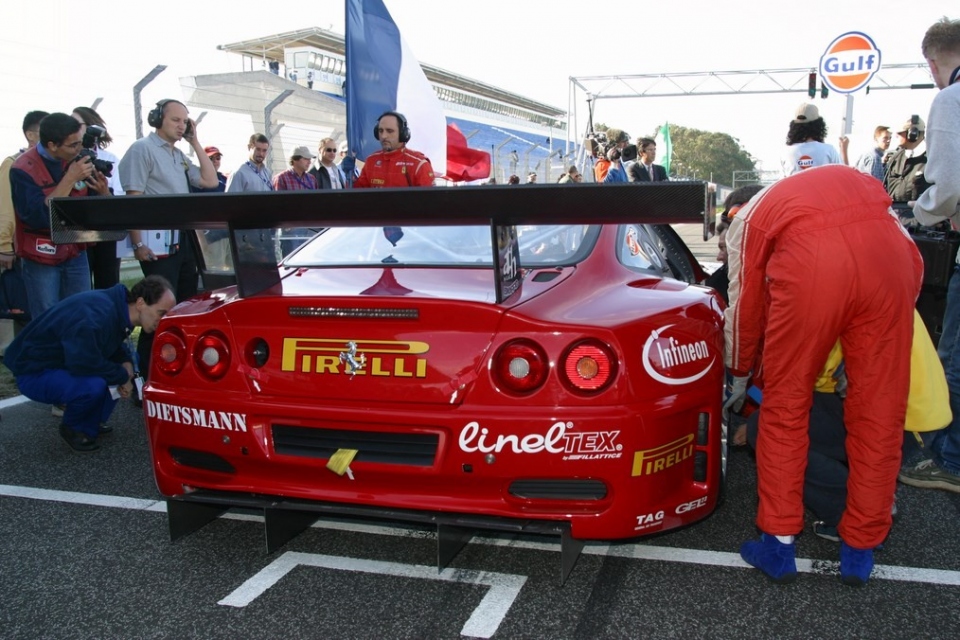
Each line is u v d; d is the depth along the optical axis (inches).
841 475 93.6
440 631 77.5
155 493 117.2
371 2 218.5
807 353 81.5
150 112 181.9
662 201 70.6
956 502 111.1
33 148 159.3
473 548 95.6
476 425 76.8
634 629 77.4
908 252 81.4
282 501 86.6
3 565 93.2
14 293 164.4
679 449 82.5
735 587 85.8
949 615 79.7
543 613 80.7
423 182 190.4
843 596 83.8
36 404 169.3
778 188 83.4
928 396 90.2
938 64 111.3
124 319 132.0
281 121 404.5
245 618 80.5
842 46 337.7
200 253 120.7
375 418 79.2
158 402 89.4
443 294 84.3
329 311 81.4
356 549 96.2
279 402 83.0
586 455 76.3
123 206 83.1
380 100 224.1
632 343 78.5
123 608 82.9
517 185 70.4
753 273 85.4
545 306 81.2
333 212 81.4
